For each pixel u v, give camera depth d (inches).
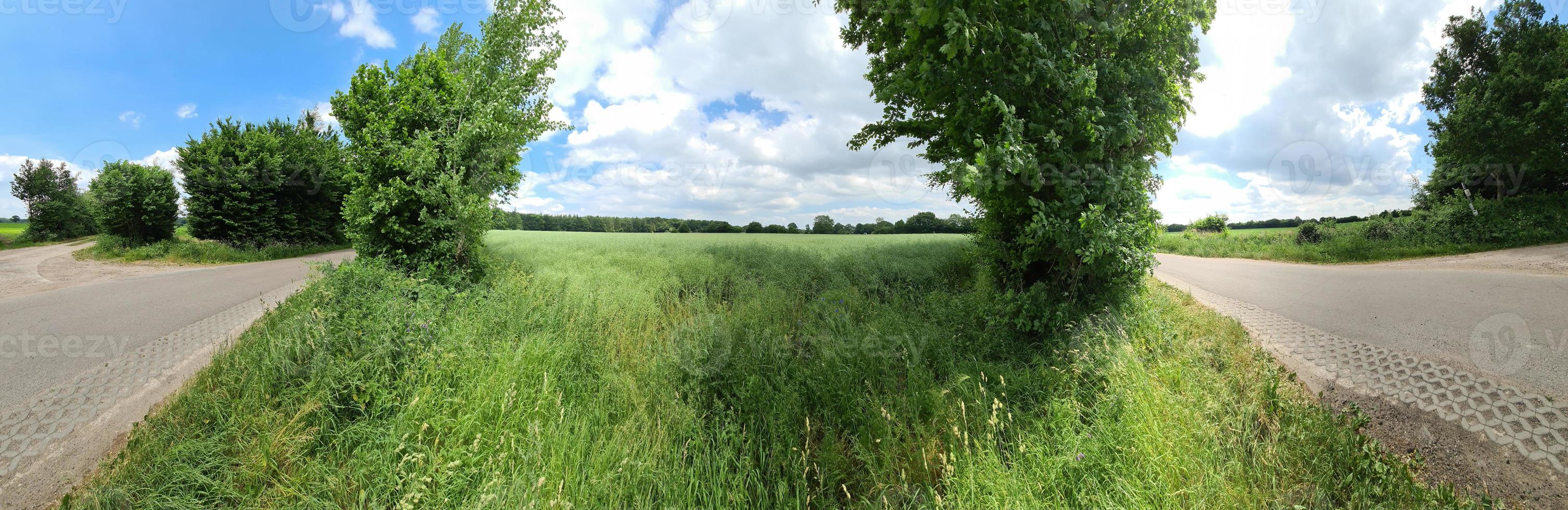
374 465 125.7
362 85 332.2
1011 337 206.1
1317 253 609.6
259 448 124.9
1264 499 107.3
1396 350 189.0
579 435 135.0
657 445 131.3
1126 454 120.6
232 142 789.9
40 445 137.1
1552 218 565.9
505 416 140.8
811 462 137.0
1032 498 107.7
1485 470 117.1
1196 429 125.0
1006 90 194.5
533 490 111.9
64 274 505.4
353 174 318.7
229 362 172.9
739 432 148.0
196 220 745.0
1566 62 595.5
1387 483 110.3
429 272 294.2
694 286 352.5
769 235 1314.0
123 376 184.7
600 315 244.8
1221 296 333.7
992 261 246.4
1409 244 584.1
